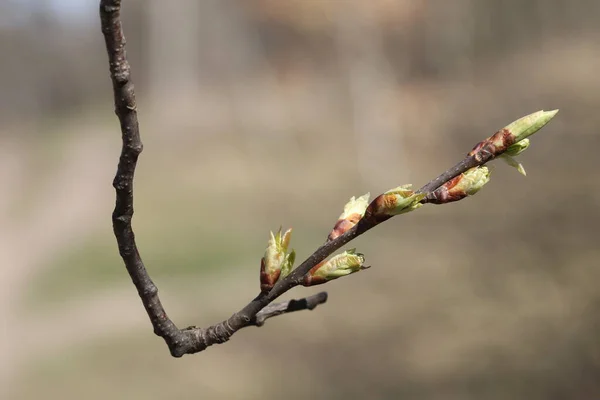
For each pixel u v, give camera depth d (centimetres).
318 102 2195
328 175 1648
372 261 1086
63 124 2931
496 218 1162
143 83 3194
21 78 3453
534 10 2369
